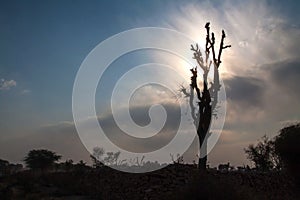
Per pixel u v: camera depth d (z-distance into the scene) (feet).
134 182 91.81
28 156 156.04
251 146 131.64
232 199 63.93
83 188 91.81
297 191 89.30
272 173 102.17
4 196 86.22
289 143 96.22
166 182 87.92
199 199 64.13
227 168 112.16
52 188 99.50
